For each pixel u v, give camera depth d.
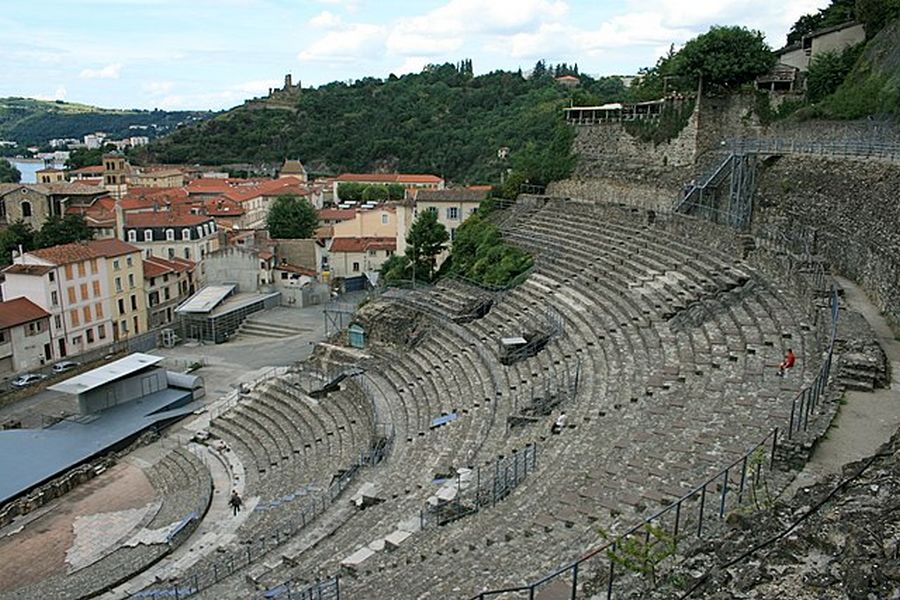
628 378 30.72
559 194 66.81
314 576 24.31
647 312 36.94
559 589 15.96
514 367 39.03
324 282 89.56
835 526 13.39
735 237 40.91
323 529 29.59
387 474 32.94
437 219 74.06
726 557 13.95
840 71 52.03
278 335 76.06
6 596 31.67
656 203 56.88
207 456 46.47
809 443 18.81
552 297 44.75
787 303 32.16
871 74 47.16
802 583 12.01
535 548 19.33
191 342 74.94
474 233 63.03
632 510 19.69
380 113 197.75
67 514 40.44
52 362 67.25
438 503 26.11
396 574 21.33
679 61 55.12
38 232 92.00
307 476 38.75
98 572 32.72
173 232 88.06
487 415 34.56
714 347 30.17
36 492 42.06
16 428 52.78
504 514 22.62
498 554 19.78
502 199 67.62
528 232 57.56
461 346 45.47
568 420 29.02
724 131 54.69
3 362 62.84
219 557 31.06
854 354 24.14
